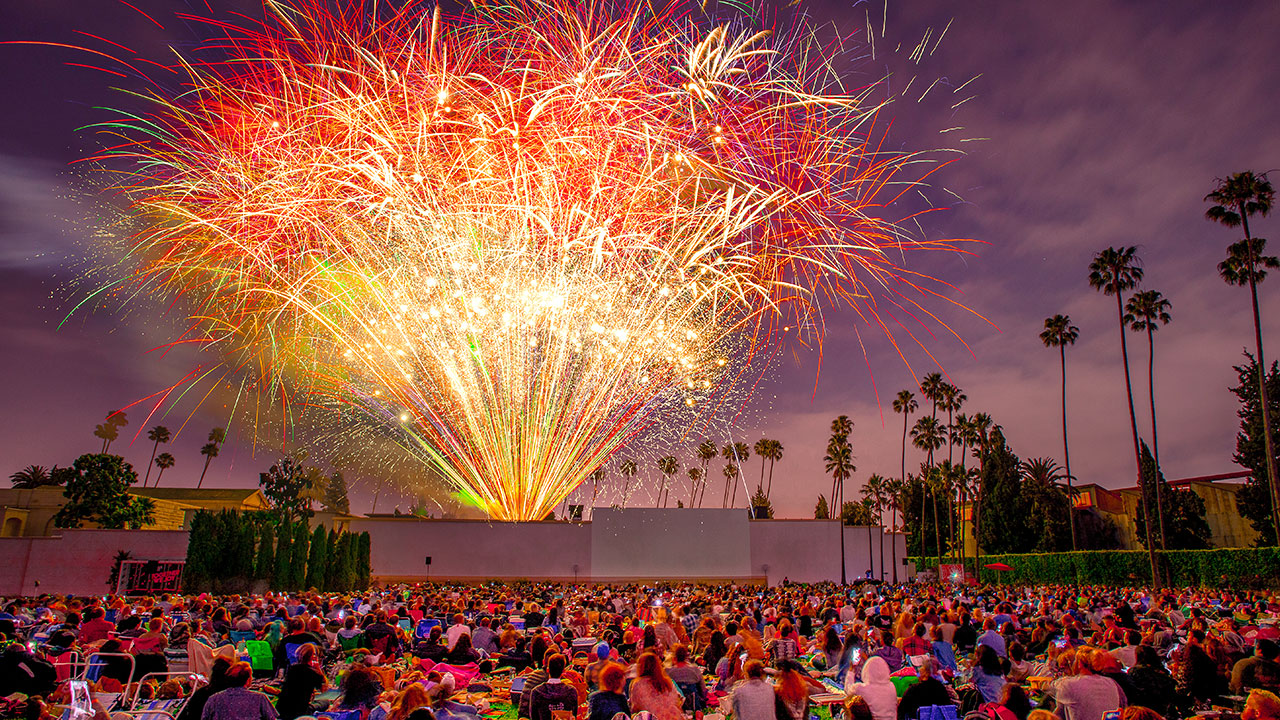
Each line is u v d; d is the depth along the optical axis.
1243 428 67.38
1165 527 71.75
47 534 71.25
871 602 22.86
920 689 8.59
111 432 108.75
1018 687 7.70
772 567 67.06
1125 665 12.47
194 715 7.73
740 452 114.06
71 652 10.38
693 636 16.70
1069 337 79.88
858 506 124.38
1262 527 65.06
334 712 8.05
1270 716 6.92
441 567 63.19
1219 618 24.52
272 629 15.17
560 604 24.45
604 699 8.06
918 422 97.12
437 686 8.10
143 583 45.62
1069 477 77.56
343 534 49.78
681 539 64.75
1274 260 49.28
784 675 8.27
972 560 80.62
